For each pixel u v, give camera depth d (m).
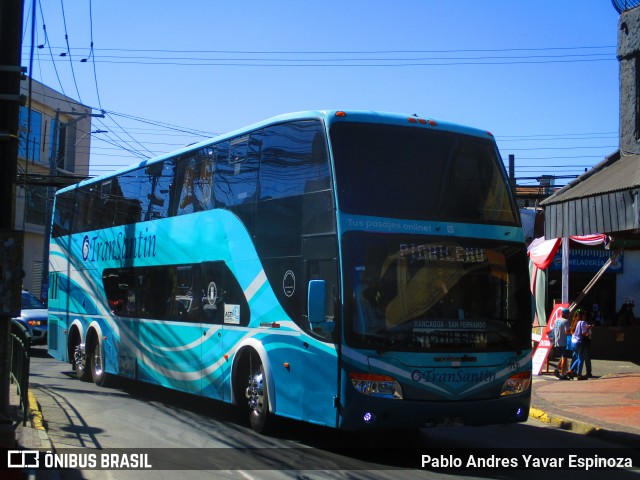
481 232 9.96
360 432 11.30
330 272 9.27
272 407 10.24
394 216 9.47
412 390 9.08
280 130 10.68
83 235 17.66
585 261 30.62
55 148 33.62
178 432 10.79
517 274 10.11
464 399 9.34
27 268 41.34
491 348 9.62
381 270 9.24
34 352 23.86
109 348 15.84
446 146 10.13
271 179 10.73
